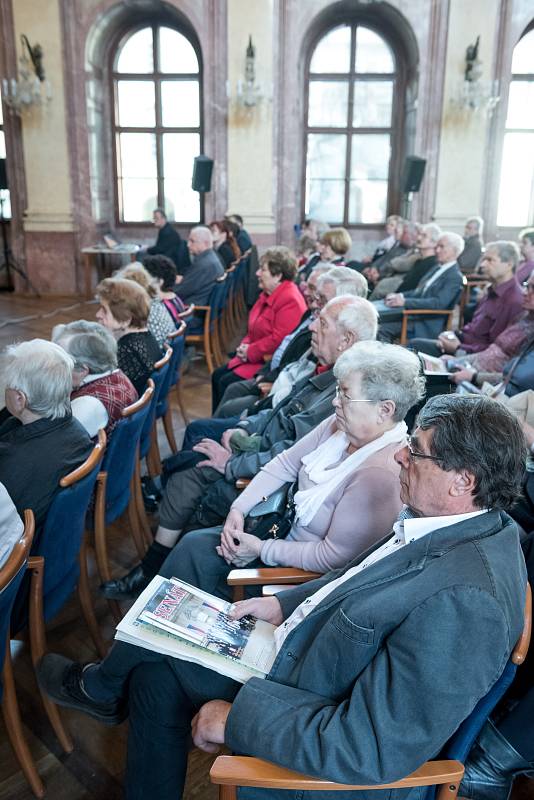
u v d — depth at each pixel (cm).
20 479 161
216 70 823
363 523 147
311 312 334
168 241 760
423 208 862
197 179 817
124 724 176
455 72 816
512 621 96
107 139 904
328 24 866
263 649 127
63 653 202
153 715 132
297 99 867
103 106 891
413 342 408
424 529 109
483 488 105
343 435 169
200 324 523
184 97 890
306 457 176
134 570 219
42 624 163
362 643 103
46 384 164
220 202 870
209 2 802
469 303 619
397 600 101
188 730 134
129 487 236
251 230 866
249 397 306
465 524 106
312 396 220
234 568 171
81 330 221
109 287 269
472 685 94
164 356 292
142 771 134
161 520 219
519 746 126
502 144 845
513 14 800
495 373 312
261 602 137
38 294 871
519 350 323
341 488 158
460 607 94
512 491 106
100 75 875
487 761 128
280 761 102
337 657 107
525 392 239
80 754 165
